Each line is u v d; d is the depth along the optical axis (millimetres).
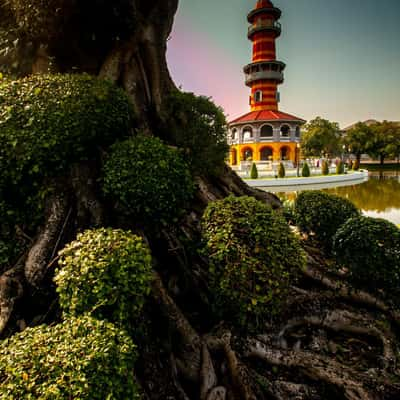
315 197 6250
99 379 1852
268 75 44156
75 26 5195
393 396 3180
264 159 48406
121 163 3869
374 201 17016
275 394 3186
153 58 6316
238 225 3578
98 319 2469
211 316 4148
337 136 51219
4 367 1870
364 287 4727
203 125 6113
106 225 4316
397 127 58750
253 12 43281
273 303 3355
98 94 4164
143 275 2717
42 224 4344
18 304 3580
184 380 3295
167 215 4023
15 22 5336
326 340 4199
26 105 3814
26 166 4043
